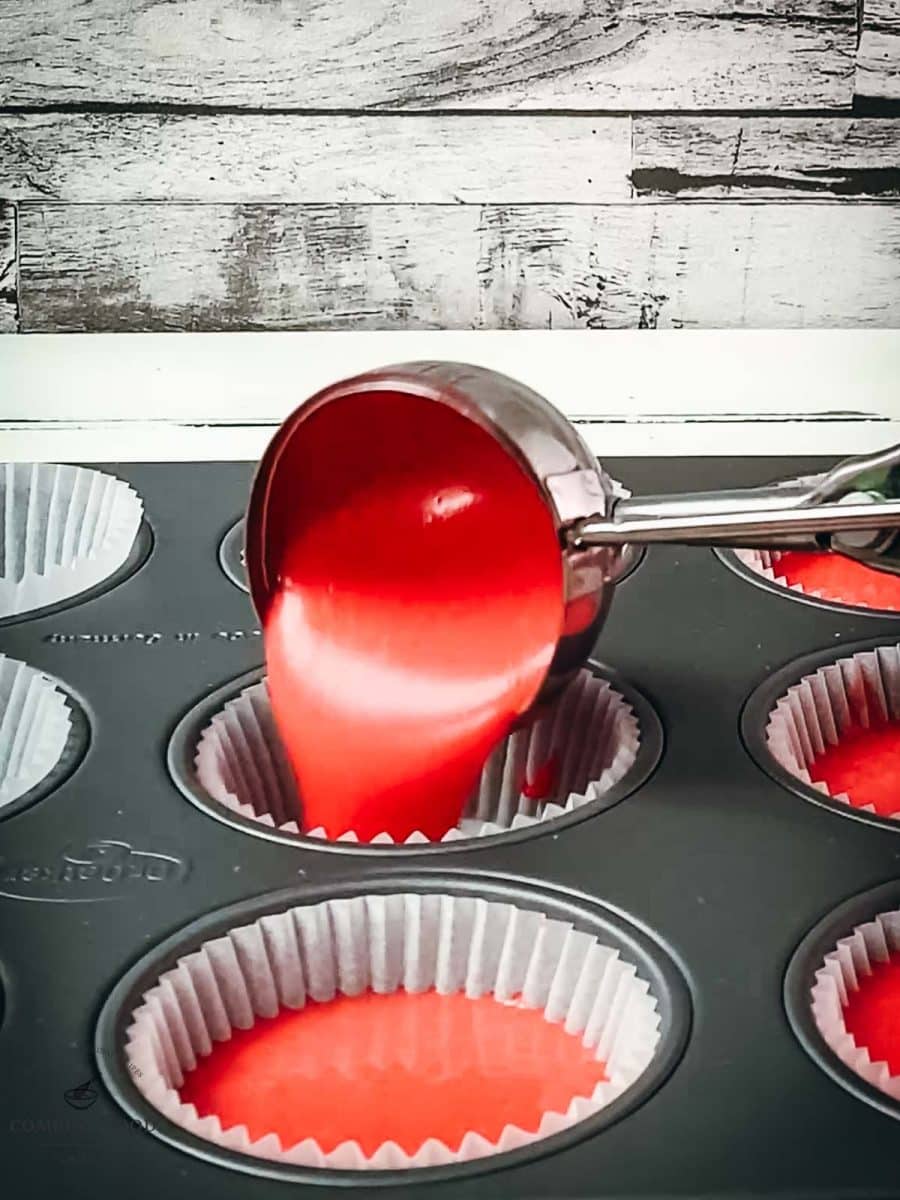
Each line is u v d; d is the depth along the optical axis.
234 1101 0.24
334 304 0.58
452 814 0.30
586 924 0.25
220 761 0.31
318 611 0.32
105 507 0.42
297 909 0.25
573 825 0.27
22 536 0.43
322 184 0.57
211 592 0.36
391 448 0.32
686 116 0.57
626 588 0.36
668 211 0.58
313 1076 0.24
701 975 0.23
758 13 0.56
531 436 0.28
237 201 0.57
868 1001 0.24
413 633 0.32
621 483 0.41
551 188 0.57
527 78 0.56
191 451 0.46
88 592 0.36
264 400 0.50
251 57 0.56
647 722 0.31
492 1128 0.23
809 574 0.39
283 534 0.33
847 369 0.53
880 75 0.56
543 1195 0.19
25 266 0.58
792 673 0.33
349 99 0.56
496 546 0.31
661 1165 0.19
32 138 0.56
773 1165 0.19
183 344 0.56
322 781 0.31
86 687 0.32
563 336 0.57
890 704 0.34
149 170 0.57
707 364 0.54
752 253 0.58
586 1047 0.25
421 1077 0.24
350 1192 0.19
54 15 0.55
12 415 0.49
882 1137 0.20
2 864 0.26
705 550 0.38
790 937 0.24
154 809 0.28
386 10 0.55
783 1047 0.22
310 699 0.31
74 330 0.58
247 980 0.25
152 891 0.25
